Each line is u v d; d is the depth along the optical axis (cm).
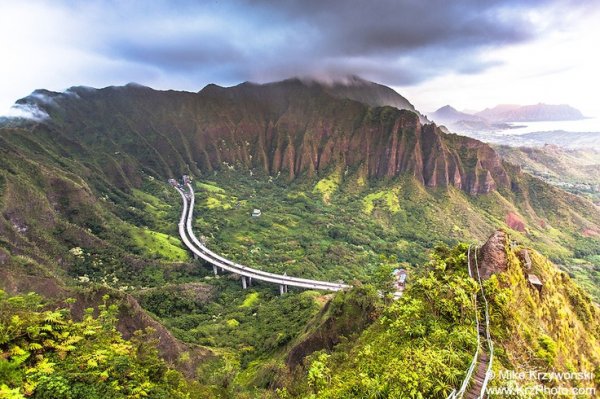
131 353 2730
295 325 7900
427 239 18650
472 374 2323
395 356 2762
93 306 5522
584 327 3994
